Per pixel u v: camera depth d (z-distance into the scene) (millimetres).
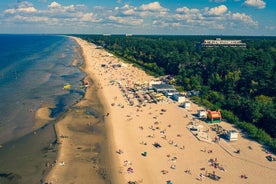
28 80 192125
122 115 129375
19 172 81875
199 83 177750
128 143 101938
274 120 111875
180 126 118375
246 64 192375
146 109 138500
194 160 91000
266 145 102062
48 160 88562
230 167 87312
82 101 147250
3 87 170500
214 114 122188
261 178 81875
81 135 107000
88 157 91312
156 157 92438
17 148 95812
